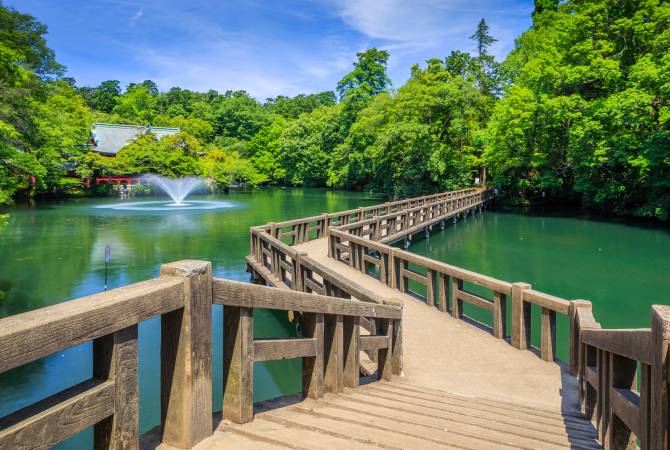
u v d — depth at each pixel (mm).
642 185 23234
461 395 4305
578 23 23312
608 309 9781
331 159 54156
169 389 2098
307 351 3086
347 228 12273
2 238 17547
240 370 2447
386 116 37094
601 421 2832
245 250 15289
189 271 2031
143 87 82688
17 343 1323
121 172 39719
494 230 21797
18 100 17156
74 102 43844
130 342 1759
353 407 3229
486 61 44375
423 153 34000
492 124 31656
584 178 24969
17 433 1344
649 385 1755
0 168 17656
